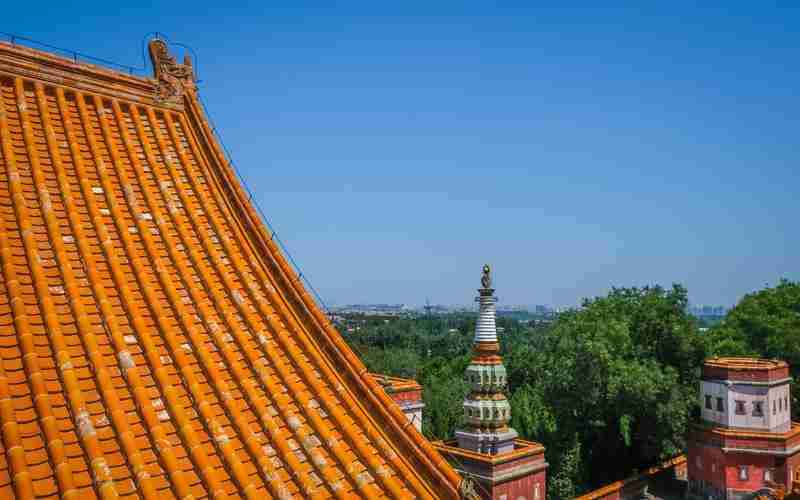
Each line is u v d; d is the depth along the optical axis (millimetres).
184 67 16453
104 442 9211
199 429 10195
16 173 12289
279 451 10453
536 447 33312
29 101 13719
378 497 10656
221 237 13906
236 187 14781
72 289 10977
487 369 32969
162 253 12883
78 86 14555
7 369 9453
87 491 8547
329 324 13000
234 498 9398
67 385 9547
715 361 55469
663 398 54125
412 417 31719
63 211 12312
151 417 9812
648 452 58312
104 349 10516
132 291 11781
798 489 24453
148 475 9008
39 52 14016
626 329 58375
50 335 10109
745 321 69688
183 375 10812
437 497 11258
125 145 14438
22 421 8914
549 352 63281
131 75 15430
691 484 54844
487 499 30609
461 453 32250
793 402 62938
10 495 8133
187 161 15141
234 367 11422
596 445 62125
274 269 13727
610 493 52656
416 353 111312
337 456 10930
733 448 51125
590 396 54750
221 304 12461
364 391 12242
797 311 72938
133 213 13188
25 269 11000
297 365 12219
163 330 11305
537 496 32812
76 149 13477
